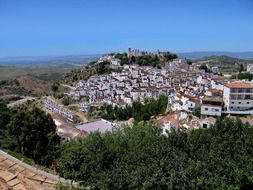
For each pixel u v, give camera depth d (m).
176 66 191.50
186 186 32.34
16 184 39.41
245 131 41.88
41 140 49.62
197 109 83.56
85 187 37.69
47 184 40.00
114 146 40.81
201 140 39.94
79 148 40.91
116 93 151.38
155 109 106.88
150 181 32.25
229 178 34.34
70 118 125.00
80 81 192.38
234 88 81.19
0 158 46.66
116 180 33.62
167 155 35.44
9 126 51.59
